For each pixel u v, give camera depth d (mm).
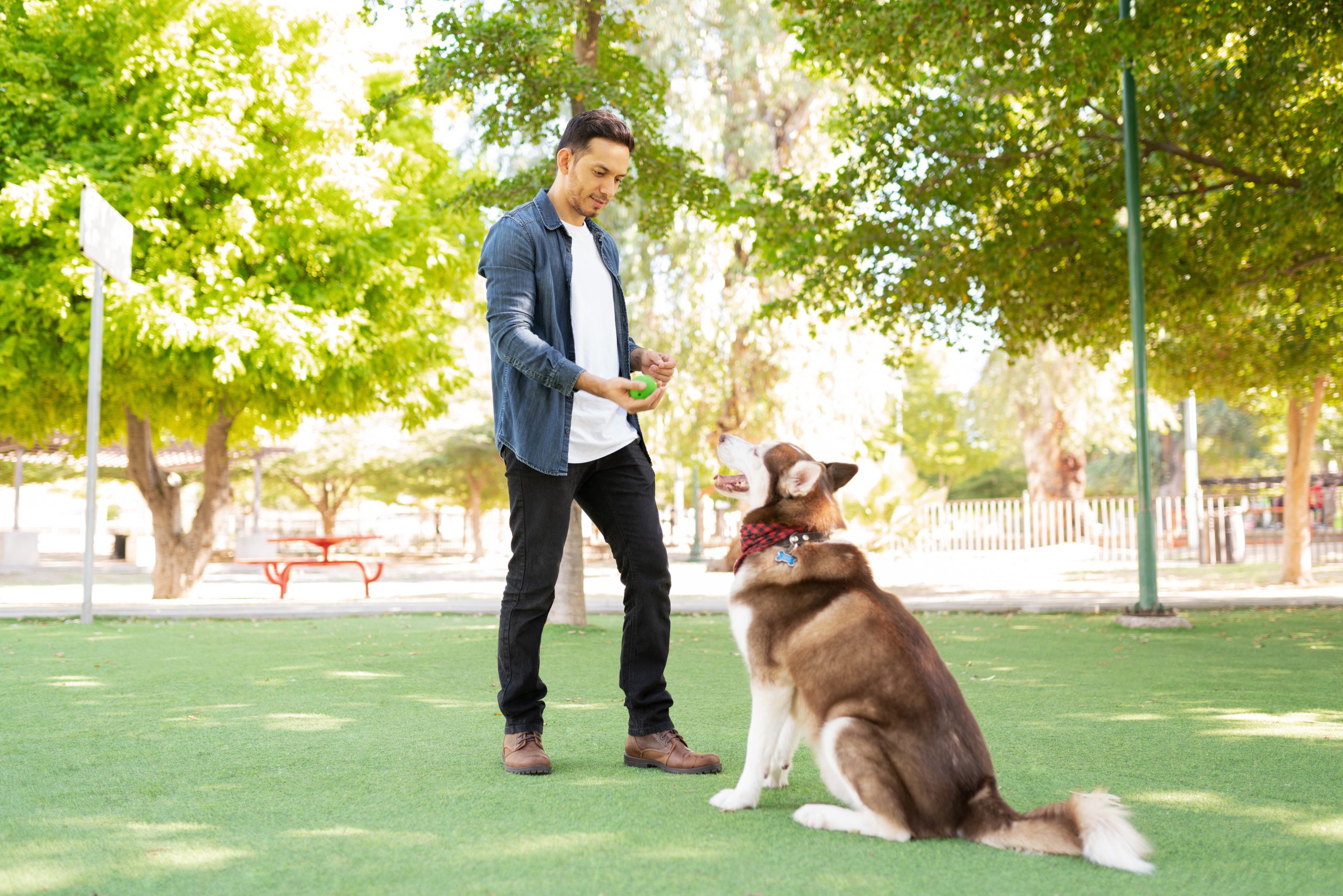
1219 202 9961
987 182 10133
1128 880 2385
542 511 3596
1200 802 3137
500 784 3309
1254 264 10531
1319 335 13000
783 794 3287
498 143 9531
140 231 12469
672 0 18672
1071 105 8828
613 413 3762
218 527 14570
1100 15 8891
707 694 5359
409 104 14836
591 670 6297
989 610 10836
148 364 12156
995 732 4258
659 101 9758
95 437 9586
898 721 2779
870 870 2438
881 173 10500
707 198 9891
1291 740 4094
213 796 3127
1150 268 10172
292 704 4898
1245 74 9266
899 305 10688
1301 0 8312
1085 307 10898
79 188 11797
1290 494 15039
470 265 14766
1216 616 10195
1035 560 22891
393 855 2523
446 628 8984
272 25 12695
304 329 12297
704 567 25844
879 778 2715
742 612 3158
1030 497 30125
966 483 52406
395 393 14094
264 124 13062
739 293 19188
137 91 12570
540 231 3697
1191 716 4645
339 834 2709
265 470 32875
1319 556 21500
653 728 3617
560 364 3363
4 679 5719
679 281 19094
